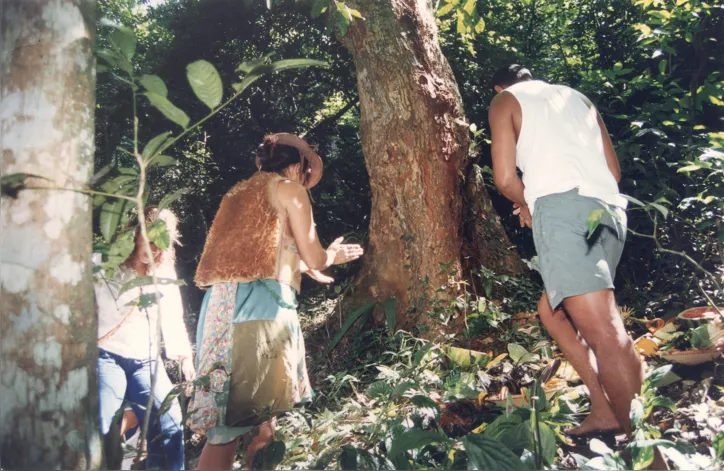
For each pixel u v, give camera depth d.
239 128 12.25
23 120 1.67
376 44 5.32
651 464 2.13
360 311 5.23
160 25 14.03
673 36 5.41
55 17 1.70
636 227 5.25
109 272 2.14
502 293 5.32
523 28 12.09
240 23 11.67
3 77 1.70
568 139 2.63
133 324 3.12
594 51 9.27
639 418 2.00
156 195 11.64
